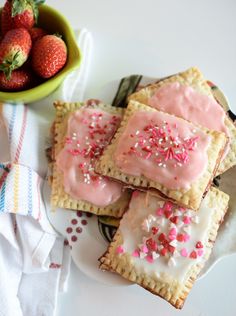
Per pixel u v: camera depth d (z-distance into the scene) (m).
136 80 0.27
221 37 0.29
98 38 0.29
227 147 0.25
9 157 0.26
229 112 0.26
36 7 0.26
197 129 0.24
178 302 0.22
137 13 0.30
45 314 0.24
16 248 0.24
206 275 0.24
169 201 0.23
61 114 0.26
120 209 0.25
